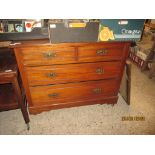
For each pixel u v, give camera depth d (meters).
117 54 1.76
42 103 1.93
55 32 1.40
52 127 1.92
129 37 1.56
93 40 1.51
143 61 3.12
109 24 1.45
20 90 1.65
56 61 1.62
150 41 3.26
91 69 1.79
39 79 1.71
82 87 1.93
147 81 2.87
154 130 1.93
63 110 2.17
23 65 1.56
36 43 1.46
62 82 1.81
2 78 1.46
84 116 2.09
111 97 2.14
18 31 1.49
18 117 2.03
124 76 2.22
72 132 1.86
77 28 1.41
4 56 1.71
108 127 1.95
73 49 1.58
